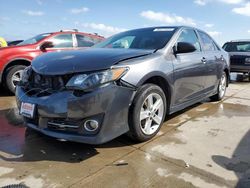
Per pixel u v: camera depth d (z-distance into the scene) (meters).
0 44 8.34
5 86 5.91
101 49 3.54
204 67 4.39
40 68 2.96
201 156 2.86
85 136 2.69
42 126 2.83
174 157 2.83
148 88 3.11
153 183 2.34
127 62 2.93
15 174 2.47
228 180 2.39
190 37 4.28
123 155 2.87
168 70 3.41
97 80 2.66
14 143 3.17
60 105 2.65
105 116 2.69
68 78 2.73
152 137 3.33
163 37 3.80
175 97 3.68
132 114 2.97
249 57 8.92
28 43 6.44
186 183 2.34
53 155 2.86
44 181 2.35
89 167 2.61
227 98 5.88
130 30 4.46
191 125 3.87
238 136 3.45
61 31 7.02
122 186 2.29
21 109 2.97
